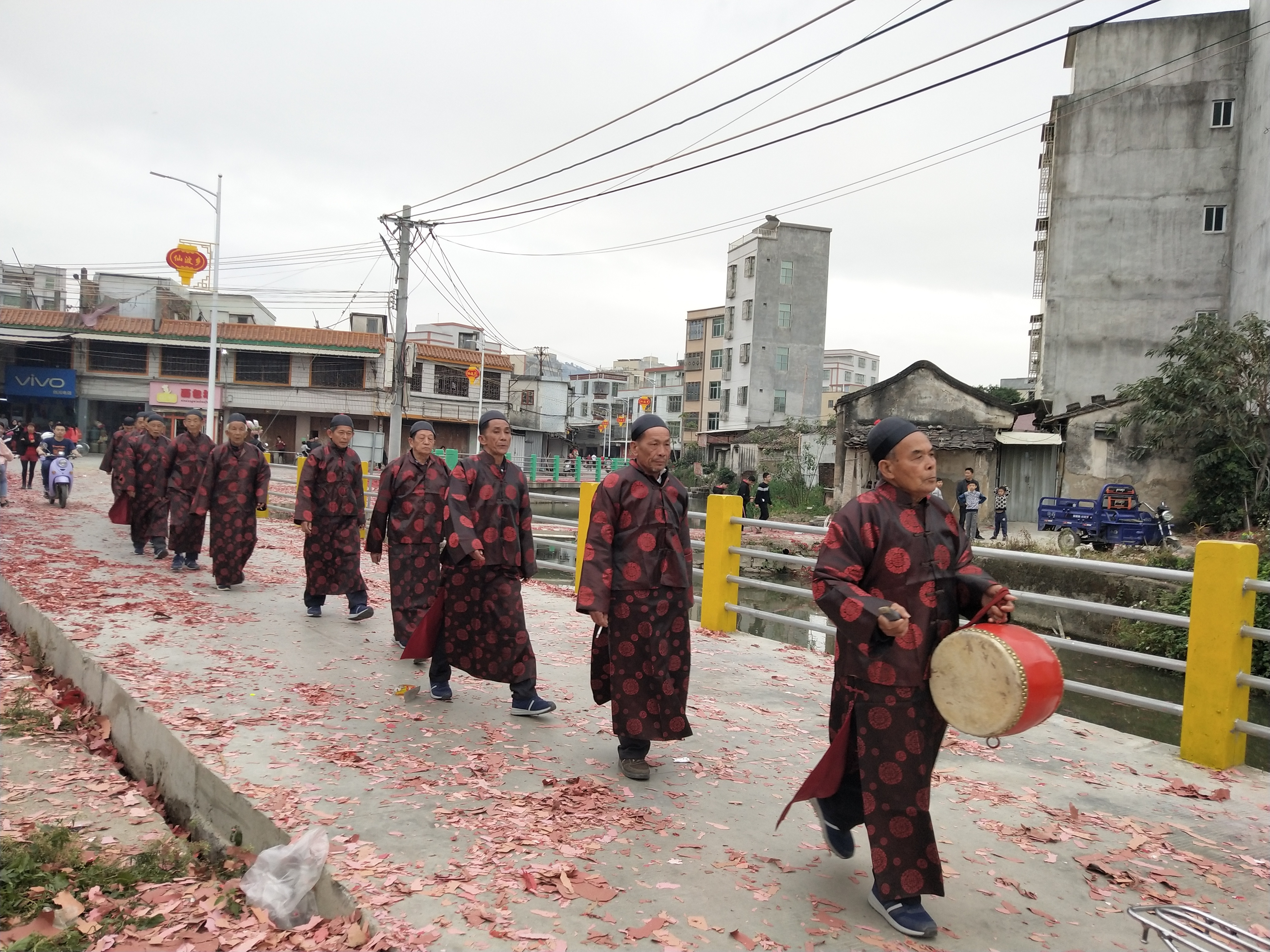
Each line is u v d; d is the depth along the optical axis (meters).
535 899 3.16
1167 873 3.60
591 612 4.33
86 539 12.56
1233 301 26.11
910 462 3.09
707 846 3.69
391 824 3.71
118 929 3.13
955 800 4.33
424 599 6.79
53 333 37.84
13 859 3.56
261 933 3.08
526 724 5.28
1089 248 27.75
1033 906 3.30
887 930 3.08
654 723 4.35
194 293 45.09
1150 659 5.20
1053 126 29.41
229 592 9.09
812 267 49.38
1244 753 5.00
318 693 5.66
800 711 5.78
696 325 57.09
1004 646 2.85
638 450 4.46
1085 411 24.02
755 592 16.77
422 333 56.12
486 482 5.34
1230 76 26.33
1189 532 21.98
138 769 5.05
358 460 8.06
